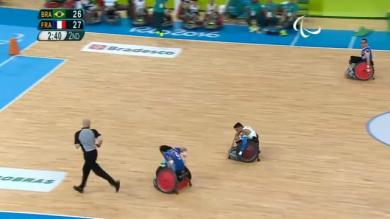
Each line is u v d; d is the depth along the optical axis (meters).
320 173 13.51
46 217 11.70
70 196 12.51
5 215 11.74
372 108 16.95
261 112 16.67
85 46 21.89
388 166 13.81
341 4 25.36
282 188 12.88
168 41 22.61
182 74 19.41
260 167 13.77
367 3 25.19
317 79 19.08
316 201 12.38
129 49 21.66
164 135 15.32
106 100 17.39
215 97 17.66
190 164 13.87
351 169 13.68
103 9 24.30
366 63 18.81
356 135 15.35
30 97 17.55
